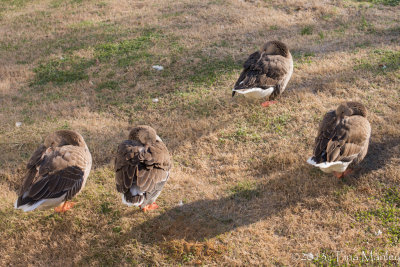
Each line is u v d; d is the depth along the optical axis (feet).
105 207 22.34
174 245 19.44
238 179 23.91
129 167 19.51
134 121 30.40
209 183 23.95
